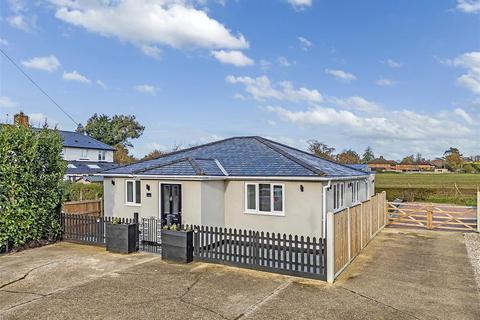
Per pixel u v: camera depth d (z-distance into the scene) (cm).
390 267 1048
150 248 1290
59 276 943
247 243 1072
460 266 1063
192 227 1108
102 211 1802
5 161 1197
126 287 854
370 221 1462
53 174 1357
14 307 729
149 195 1457
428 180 4722
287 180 1316
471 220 2002
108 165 5050
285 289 843
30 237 1281
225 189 1452
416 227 1831
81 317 680
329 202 1322
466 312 711
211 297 788
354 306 739
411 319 677
